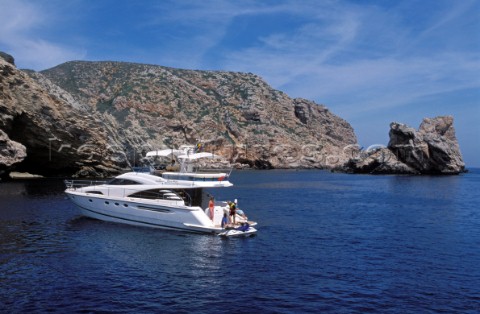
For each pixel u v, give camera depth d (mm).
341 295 16516
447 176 120938
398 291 17141
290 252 23484
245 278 18391
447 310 15188
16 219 31078
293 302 15648
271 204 48781
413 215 40062
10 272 18281
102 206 30062
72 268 19109
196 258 21469
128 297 15680
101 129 88750
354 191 69812
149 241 24781
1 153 62281
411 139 129375
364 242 26781
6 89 67625
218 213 29266
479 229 32156
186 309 14695
